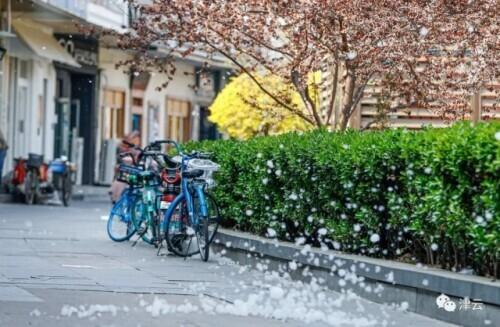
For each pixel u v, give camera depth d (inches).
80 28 912.9
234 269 685.3
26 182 1456.7
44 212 1270.9
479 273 498.3
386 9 744.3
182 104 2402.8
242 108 1393.9
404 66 772.6
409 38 749.3
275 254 657.6
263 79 1097.4
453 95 781.3
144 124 2208.4
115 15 1797.5
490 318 464.1
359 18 746.8
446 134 508.7
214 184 770.2
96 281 592.1
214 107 1427.2
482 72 761.6
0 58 1476.4
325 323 481.1
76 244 820.0
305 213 650.8
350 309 526.6
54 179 1487.5
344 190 601.9
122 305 507.2
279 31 900.6
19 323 439.8
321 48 796.0
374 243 584.7
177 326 452.4
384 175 566.6
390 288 540.4
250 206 724.7
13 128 1664.6
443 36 753.6
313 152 633.6
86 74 1968.5
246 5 813.9
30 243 813.2
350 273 575.2
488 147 471.2
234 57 940.6
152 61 889.5
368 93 826.8
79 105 1983.3
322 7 751.1
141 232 824.9
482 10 746.8
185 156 745.0
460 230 499.8
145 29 867.4
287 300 547.8
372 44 761.0
